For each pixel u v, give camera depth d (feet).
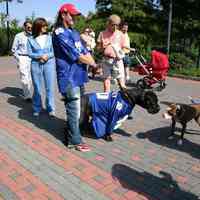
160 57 31.42
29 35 24.47
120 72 20.25
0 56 74.74
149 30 58.65
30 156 15.15
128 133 18.49
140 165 14.52
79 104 15.53
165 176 13.60
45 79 20.65
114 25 19.81
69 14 14.44
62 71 14.67
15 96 27.35
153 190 12.49
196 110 16.57
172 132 17.63
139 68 32.94
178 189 12.62
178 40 57.57
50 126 19.39
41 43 20.30
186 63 46.37
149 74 31.91
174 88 33.53
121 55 19.94
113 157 15.24
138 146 16.65
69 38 14.32
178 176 13.65
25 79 24.85
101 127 16.96
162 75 31.71
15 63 55.98
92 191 12.30
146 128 19.42
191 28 55.36
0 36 80.07
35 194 12.05
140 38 55.01
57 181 12.96
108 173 13.67
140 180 13.20
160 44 57.36
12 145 16.40
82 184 12.78
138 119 21.16
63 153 15.55
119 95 16.47
